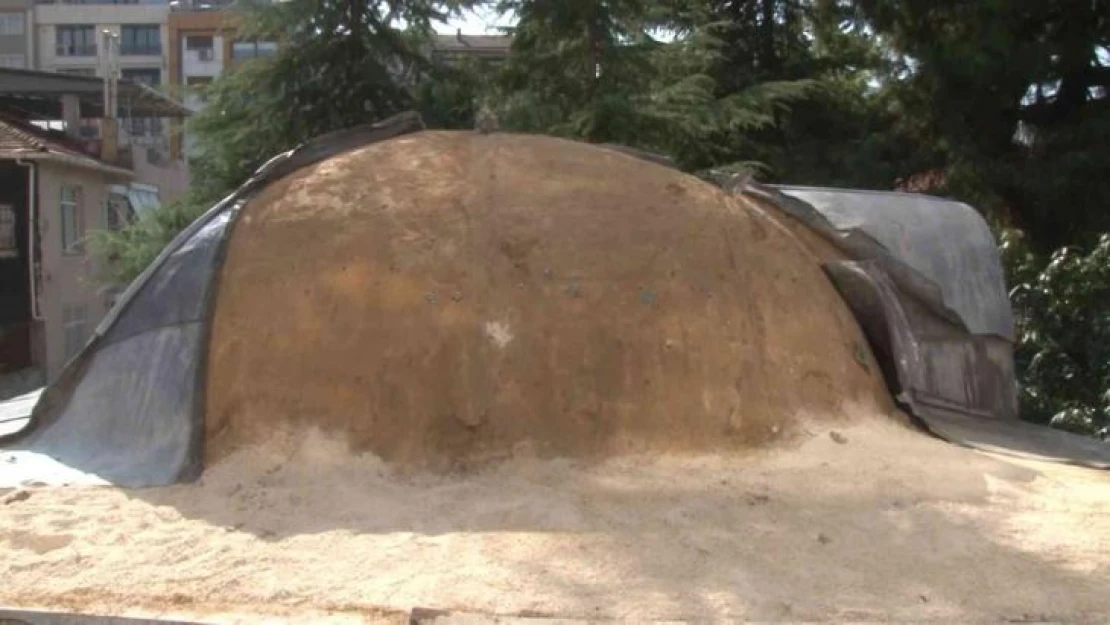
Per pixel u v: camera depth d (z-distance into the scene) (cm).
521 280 711
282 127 1410
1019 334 1149
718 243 755
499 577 512
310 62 1404
